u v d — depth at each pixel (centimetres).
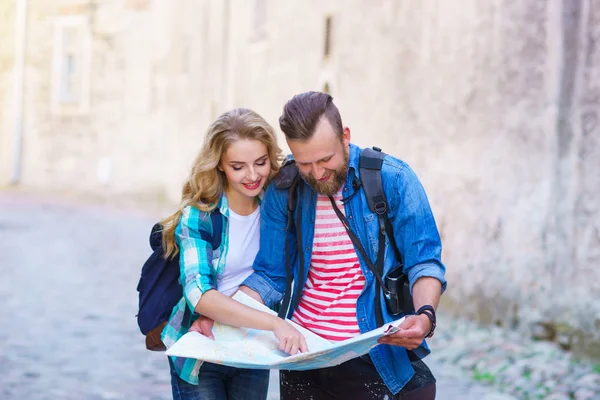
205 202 290
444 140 779
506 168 691
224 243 293
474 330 686
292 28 1199
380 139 898
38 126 2323
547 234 641
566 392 514
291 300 284
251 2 1434
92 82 2239
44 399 516
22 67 2325
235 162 279
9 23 2336
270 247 289
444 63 781
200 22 1789
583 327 595
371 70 923
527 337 645
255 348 276
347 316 273
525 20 670
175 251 294
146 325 295
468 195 741
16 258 1128
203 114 1750
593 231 598
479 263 722
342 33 1002
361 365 279
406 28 847
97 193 2158
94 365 605
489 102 714
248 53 1445
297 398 294
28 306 819
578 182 616
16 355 627
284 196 285
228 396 311
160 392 539
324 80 1058
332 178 265
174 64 1966
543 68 651
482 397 511
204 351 270
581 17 616
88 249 1226
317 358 244
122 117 2191
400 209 270
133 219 1642
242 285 292
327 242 277
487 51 717
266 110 1330
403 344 250
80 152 2266
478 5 727
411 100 838
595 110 603
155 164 2120
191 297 279
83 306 827
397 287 271
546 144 645
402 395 276
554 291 630
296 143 257
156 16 2086
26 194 2127
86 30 2242
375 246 273
